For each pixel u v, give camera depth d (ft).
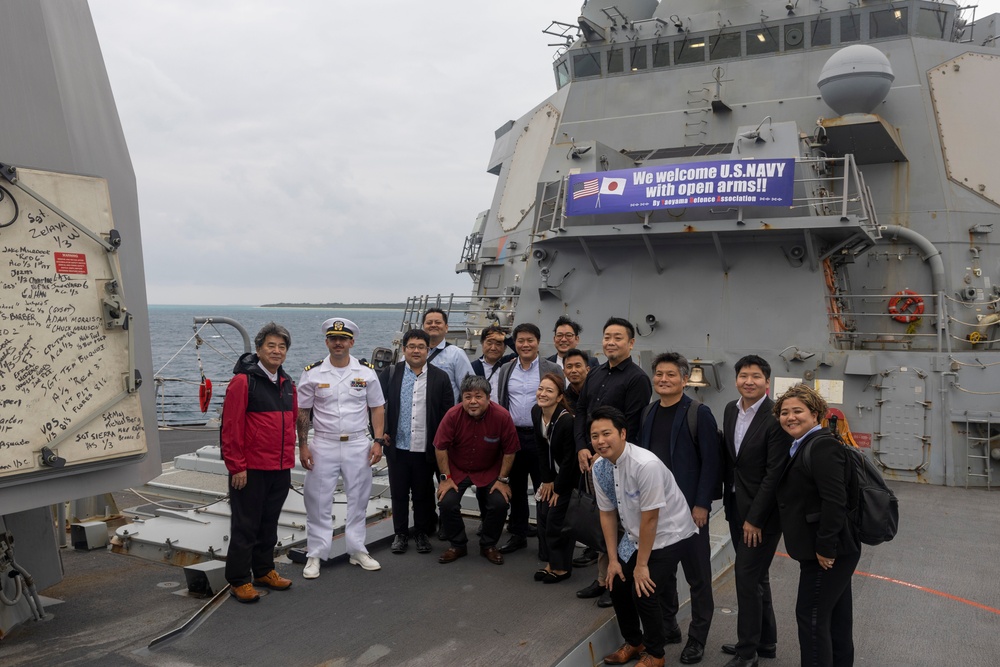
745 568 15.93
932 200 38.73
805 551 14.80
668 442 17.33
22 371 13.47
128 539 22.57
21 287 13.51
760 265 35.17
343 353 21.24
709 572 17.06
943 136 39.17
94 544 23.09
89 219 14.53
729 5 42.68
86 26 15.55
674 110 42.60
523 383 23.53
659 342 36.01
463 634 16.67
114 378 14.78
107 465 14.60
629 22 44.29
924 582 21.89
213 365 154.40
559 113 46.29
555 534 20.01
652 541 15.51
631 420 18.92
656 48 43.39
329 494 21.02
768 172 32.53
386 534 23.76
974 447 32.83
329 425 20.99
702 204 33.24
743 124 40.91
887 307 38.86
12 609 16.75
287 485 19.63
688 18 42.75
